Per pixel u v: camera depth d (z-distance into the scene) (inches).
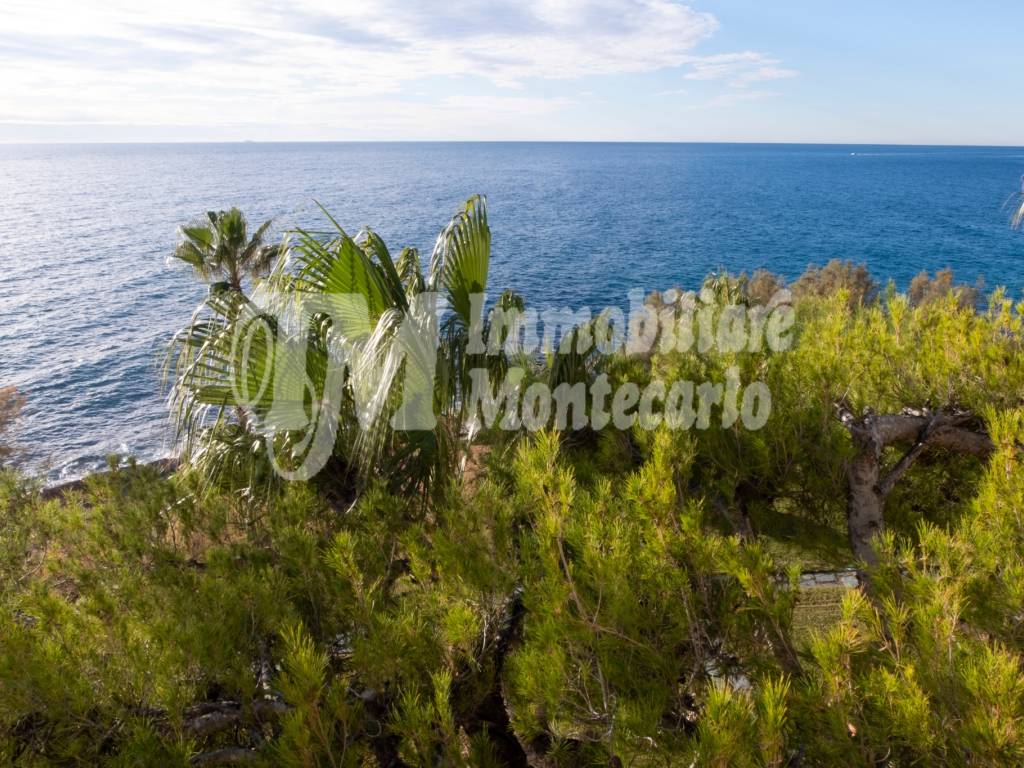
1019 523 120.6
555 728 125.8
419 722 109.8
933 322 220.1
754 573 113.8
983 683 86.0
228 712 125.1
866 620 105.3
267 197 6732.3
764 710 89.3
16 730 112.1
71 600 143.3
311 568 150.0
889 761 96.2
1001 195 7214.6
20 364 1796.3
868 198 6983.3
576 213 5600.4
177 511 181.2
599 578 119.5
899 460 204.1
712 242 3959.2
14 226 4830.2
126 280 2908.5
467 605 145.1
